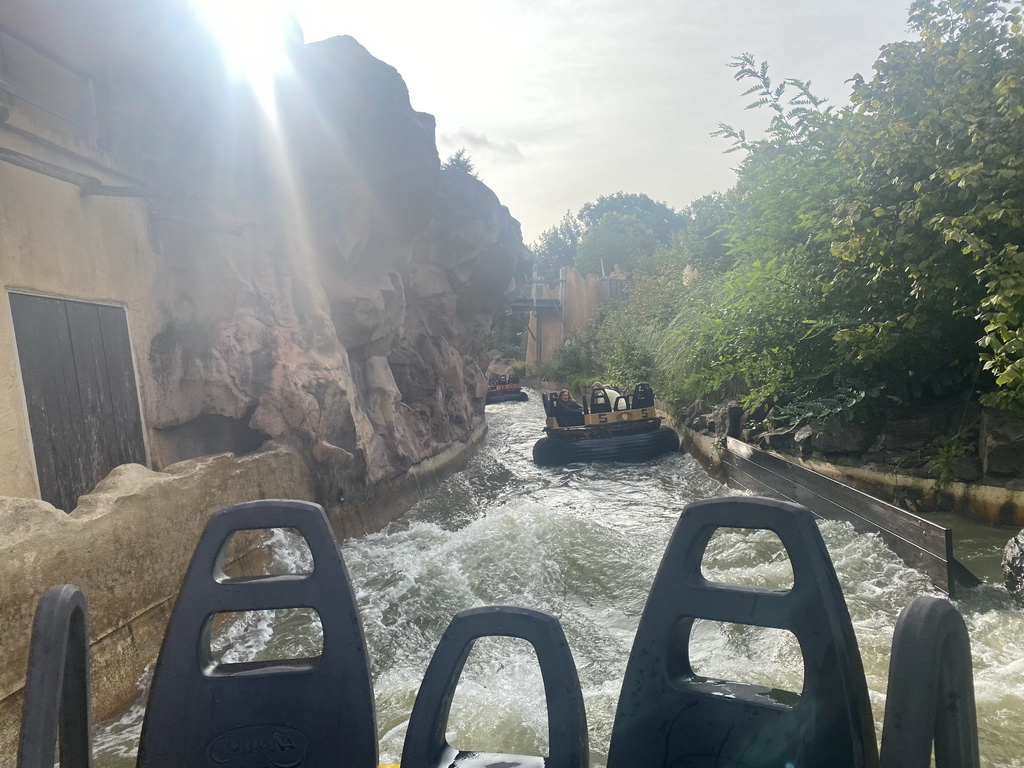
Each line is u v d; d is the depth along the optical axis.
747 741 1.82
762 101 12.25
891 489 8.71
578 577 7.80
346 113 11.38
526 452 20.92
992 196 7.46
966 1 8.77
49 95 8.13
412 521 11.30
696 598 1.90
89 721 1.84
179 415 8.77
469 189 19.89
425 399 16.02
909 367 9.59
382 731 4.59
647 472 15.72
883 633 5.49
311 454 9.18
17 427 6.12
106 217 7.90
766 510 1.86
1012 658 5.00
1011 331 6.86
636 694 1.94
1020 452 7.69
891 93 9.01
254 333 9.28
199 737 1.97
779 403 11.51
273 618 6.89
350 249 11.64
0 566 4.23
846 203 9.14
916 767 1.49
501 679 5.24
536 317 52.69
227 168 9.79
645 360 23.59
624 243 74.25
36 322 6.56
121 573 5.43
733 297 12.54
